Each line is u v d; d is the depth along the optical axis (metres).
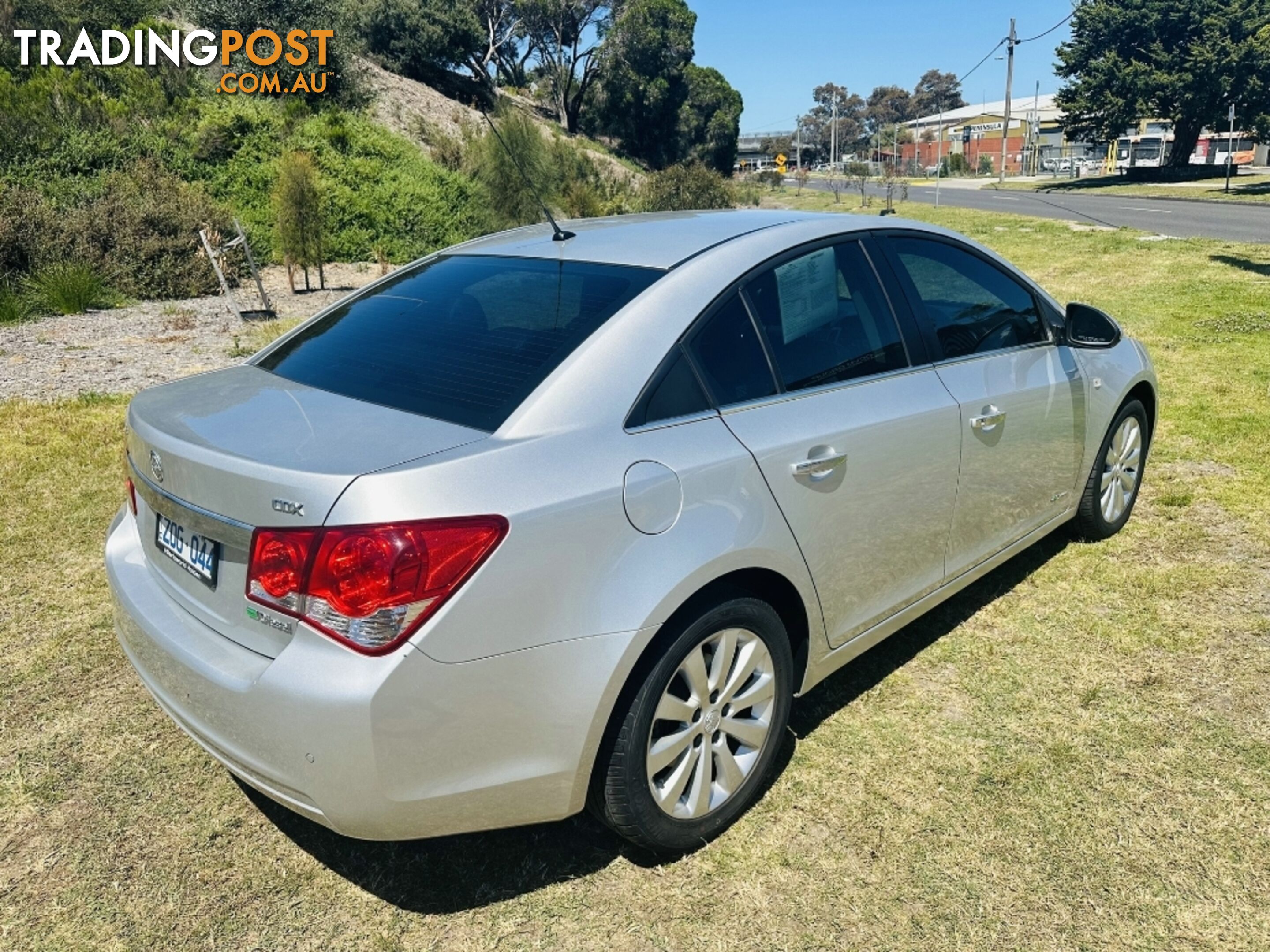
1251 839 2.41
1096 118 51.59
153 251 12.88
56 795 2.72
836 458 2.61
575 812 2.22
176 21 23.23
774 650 2.54
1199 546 4.15
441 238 17.81
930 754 2.81
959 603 3.74
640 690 2.20
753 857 2.43
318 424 2.20
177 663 2.17
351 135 19.23
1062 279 12.25
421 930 2.23
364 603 1.86
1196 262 13.38
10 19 17.48
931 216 27.03
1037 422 3.49
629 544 2.13
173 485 2.21
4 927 2.25
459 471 1.96
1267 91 46.28
